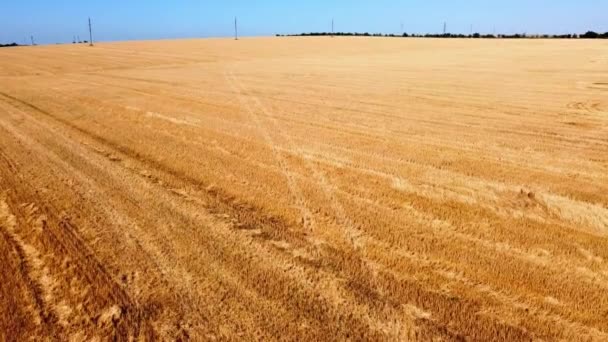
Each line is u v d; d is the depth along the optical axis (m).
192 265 3.69
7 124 9.45
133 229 4.34
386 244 4.03
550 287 3.36
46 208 4.87
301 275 3.54
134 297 3.26
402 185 5.57
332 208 4.86
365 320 3.00
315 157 6.85
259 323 2.99
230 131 8.72
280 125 9.27
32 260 3.79
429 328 2.92
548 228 4.35
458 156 6.86
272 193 5.32
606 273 3.54
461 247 3.98
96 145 7.62
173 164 6.51
